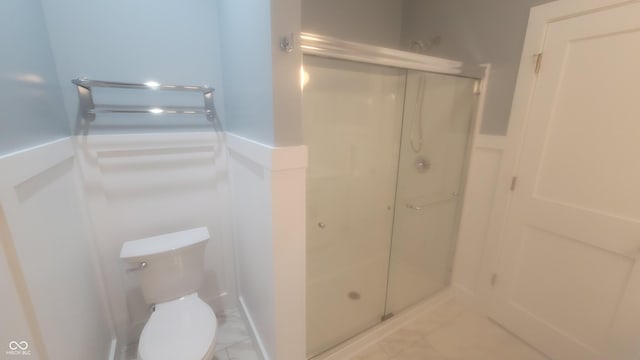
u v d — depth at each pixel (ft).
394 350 5.45
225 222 5.92
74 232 3.90
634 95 3.95
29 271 2.50
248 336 5.60
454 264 6.97
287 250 3.81
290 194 3.62
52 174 3.33
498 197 5.82
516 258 5.66
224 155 5.59
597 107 4.32
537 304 5.41
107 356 4.65
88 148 4.40
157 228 5.23
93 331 4.14
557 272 5.07
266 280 4.19
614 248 4.29
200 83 5.12
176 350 3.62
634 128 4.00
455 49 6.23
